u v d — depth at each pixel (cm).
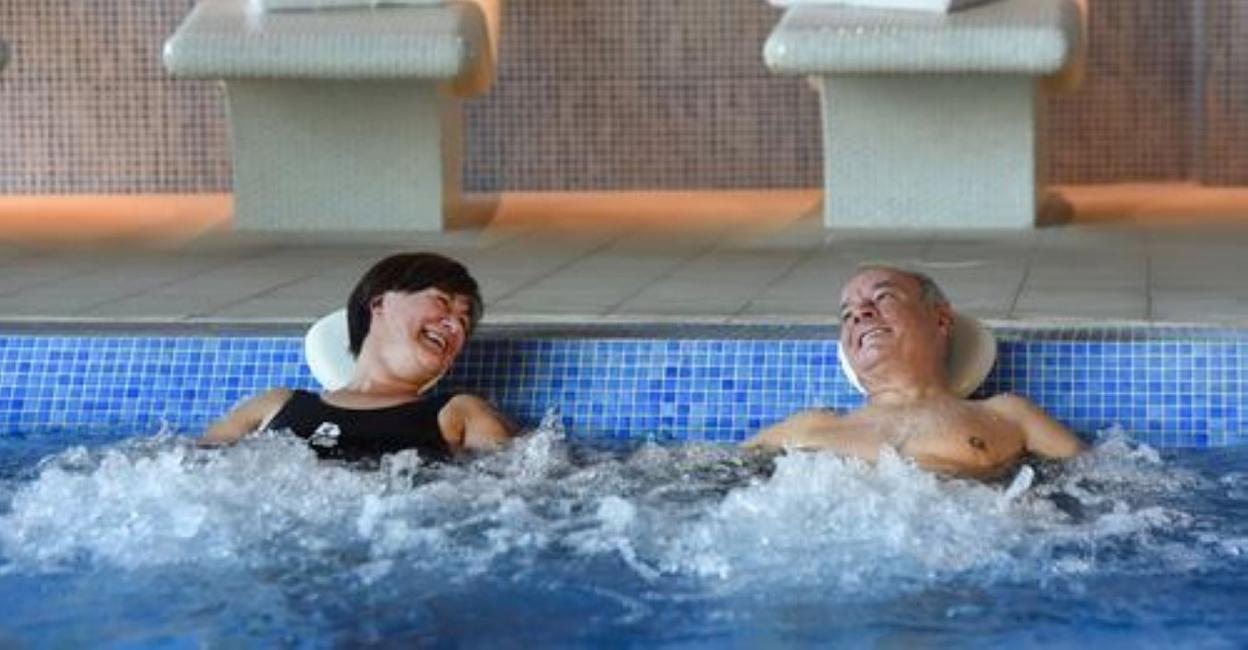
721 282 522
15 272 556
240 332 432
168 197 817
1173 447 388
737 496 314
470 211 742
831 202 675
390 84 670
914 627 264
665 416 408
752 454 358
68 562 294
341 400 369
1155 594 278
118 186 829
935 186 667
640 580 285
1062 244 607
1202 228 642
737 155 822
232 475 330
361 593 280
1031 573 286
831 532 302
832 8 645
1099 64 809
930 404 357
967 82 658
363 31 636
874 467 330
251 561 294
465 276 378
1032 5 640
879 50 621
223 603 277
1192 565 291
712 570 288
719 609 272
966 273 537
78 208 766
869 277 366
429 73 632
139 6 820
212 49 634
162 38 822
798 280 525
